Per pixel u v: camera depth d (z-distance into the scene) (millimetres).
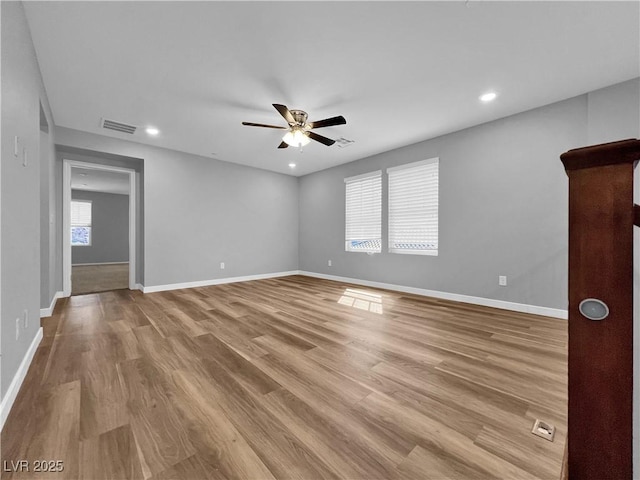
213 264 5000
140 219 4484
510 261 3230
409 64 2287
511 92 2705
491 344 2219
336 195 5469
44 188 3033
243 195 5418
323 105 2959
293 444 1157
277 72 2400
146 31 1932
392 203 4473
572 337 666
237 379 1685
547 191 2967
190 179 4703
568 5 1701
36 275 2141
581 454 664
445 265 3814
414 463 1061
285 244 6137
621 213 594
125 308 3340
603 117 2613
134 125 3496
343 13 1779
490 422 1294
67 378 1685
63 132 3568
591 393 646
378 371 1784
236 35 1976
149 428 1249
